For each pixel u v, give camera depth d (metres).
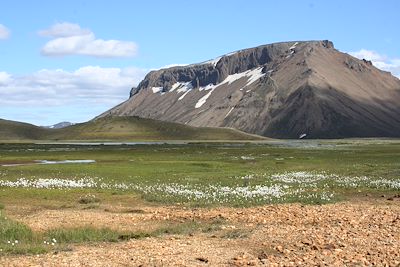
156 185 45.53
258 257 18.12
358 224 25.12
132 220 27.39
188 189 42.09
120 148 159.62
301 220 26.61
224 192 39.69
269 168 68.31
